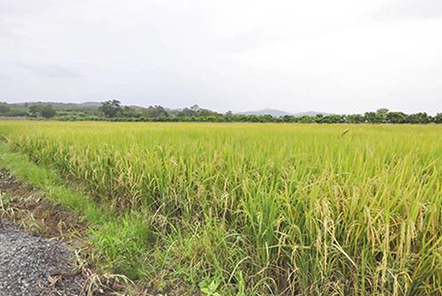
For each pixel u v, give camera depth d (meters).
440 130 10.54
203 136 6.64
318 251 2.04
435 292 1.83
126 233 2.95
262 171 3.21
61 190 4.63
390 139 5.92
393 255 2.01
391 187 2.29
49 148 6.62
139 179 3.79
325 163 3.11
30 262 2.51
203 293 2.35
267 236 2.33
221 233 2.61
